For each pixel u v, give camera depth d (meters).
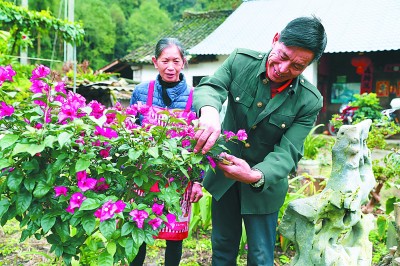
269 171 1.75
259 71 1.87
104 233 1.44
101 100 7.48
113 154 1.60
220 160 1.67
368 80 11.34
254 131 1.94
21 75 6.38
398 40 9.35
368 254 2.12
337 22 10.55
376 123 4.18
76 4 25.02
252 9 12.36
